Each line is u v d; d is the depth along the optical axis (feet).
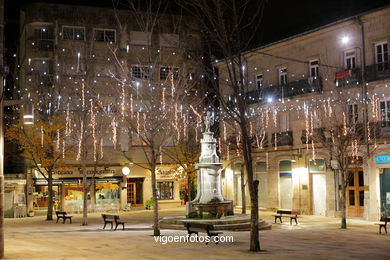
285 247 50.96
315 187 105.40
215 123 128.47
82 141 97.19
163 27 127.75
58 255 44.21
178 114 112.37
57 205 121.39
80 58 118.93
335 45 101.14
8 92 137.49
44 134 101.81
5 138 116.78
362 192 96.53
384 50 92.84
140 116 110.42
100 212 122.83
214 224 71.26
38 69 120.88
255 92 116.26
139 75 127.13
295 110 109.09
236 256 43.21
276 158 113.70
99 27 126.00
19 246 51.67
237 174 125.90
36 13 121.90
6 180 115.03
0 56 42.57
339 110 95.50
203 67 93.35
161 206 130.93
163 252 46.14
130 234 65.87
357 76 94.94
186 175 112.88
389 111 90.99
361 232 71.72
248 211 116.37
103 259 41.47
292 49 110.93
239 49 49.85
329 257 42.83
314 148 104.32
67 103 109.19
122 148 125.08
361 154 94.68
